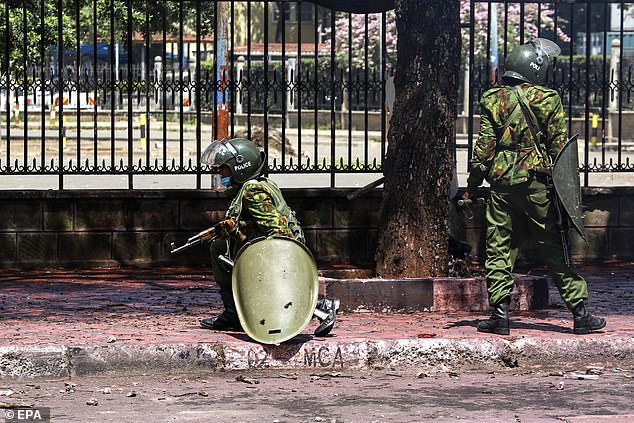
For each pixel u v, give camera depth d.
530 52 13.41
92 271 19.28
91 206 19.56
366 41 19.84
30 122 54.47
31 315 14.70
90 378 12.21
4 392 11.38
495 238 13.42
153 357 12.39
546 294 15.80
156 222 19.75
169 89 19.86
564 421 10.38
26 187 32.41
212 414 10.57
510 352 13.07
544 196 13.22
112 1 19.22
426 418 10.49
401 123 16.31
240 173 12.80
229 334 13.30
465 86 59.38
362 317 14.91
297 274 12.55
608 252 21.05
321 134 56.03
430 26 16.12
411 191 16.23
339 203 20.08
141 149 48.56
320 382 12.09
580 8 70.25
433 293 15.40
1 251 19.36
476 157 13.40
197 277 18.72
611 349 13.27
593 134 52.53
